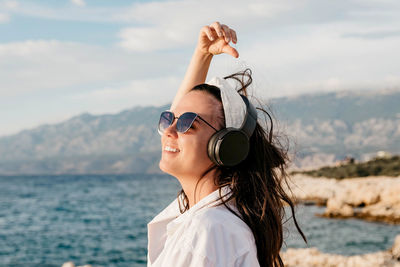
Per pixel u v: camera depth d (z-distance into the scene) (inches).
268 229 50.6
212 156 50.6
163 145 54.4
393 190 1085.8
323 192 1437.0
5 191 4025.6
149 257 61.5
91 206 2193.7
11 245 1032.2
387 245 689.6
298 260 414.0
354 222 962.7
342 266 398.0
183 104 54.0
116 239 1039.6
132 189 3772.1
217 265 41.9
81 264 727.1
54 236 1167.6
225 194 50.2
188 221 45.9
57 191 3855.8
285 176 58.9
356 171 2069.4
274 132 60.1
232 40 58.0
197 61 65.1
